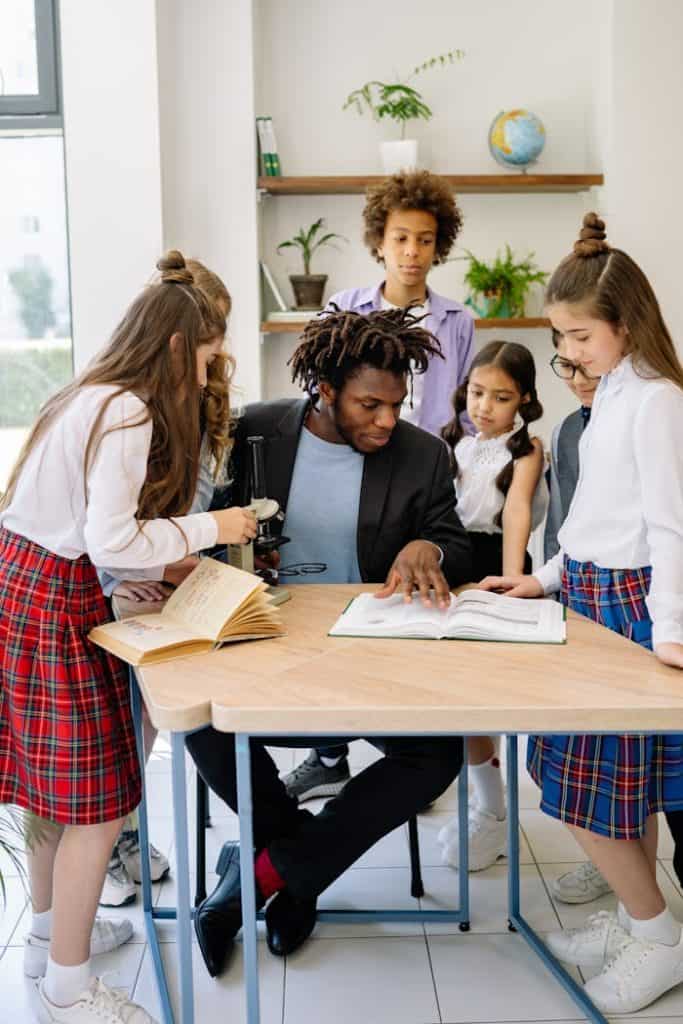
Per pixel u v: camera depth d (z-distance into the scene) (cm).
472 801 278
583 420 227
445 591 192
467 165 422
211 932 202
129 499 169
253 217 398
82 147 374
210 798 282
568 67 417
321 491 221
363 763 307
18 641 173
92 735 172
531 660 164
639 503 181
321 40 416
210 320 189
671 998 194
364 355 203
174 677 158
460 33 416
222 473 221
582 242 184
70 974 175
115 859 228
